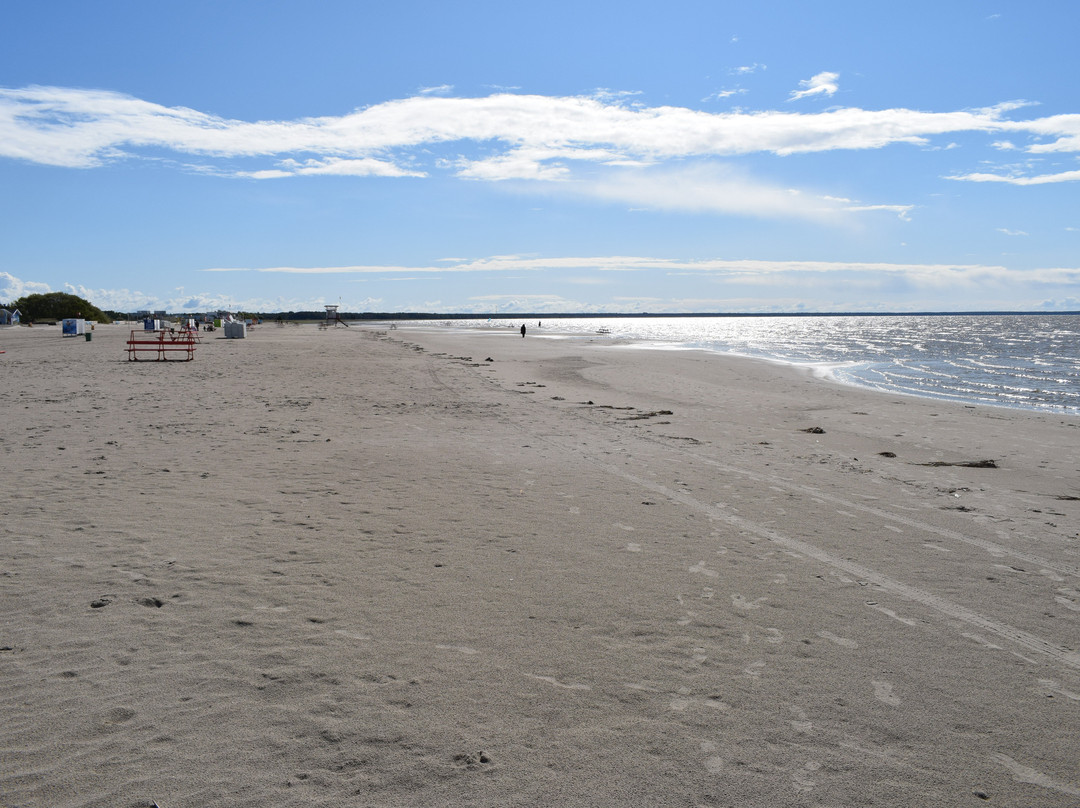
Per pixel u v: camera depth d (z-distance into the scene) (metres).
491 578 5.18
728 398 20.56
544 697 3.52
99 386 18.31
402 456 9.88
